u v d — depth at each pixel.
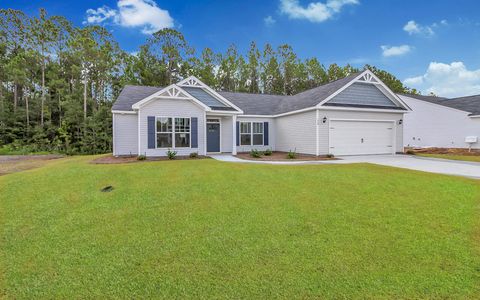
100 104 29.39
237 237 4.39
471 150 18.89
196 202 6.11
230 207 5.78
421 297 2.88
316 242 4.18
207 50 37.16
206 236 4.44
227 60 38.28
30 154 22.33
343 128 15.51
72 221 5.19
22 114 26.92
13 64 26.69
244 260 3.68
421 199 6.16
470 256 3.71
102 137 23.89
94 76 30.02
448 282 3.13
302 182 7.69
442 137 21.44
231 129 17.95
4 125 25.67
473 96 22.58
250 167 10.17
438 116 21.73
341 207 5.70
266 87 39.91
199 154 14.84
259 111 19.02
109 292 3.05
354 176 8.44
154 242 4.27
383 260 3.63
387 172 9.13
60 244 4.27
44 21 27.94
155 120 13.85
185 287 3.11
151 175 8.70
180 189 7.08
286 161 12.70
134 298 2.94
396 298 2.87
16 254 3.99
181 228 4.78
